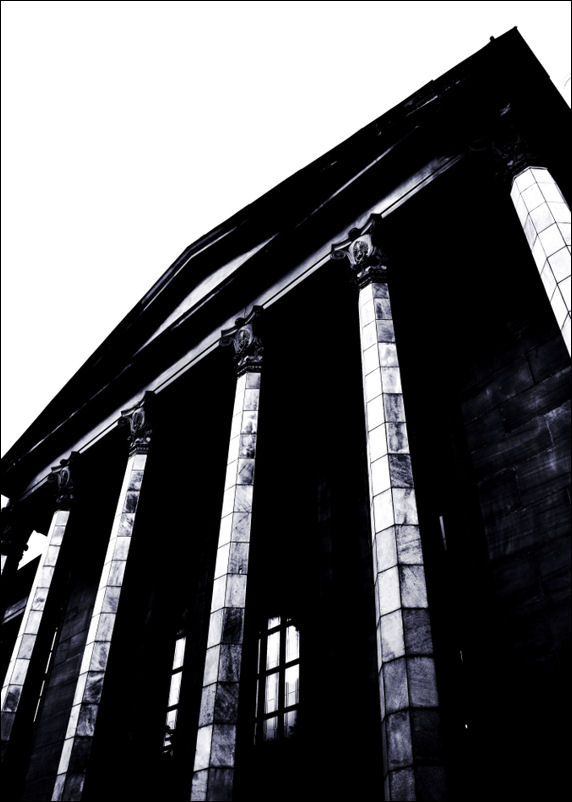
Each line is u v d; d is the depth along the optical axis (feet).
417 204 43.55
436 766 21.63
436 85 44.19
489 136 40.55
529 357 40.81
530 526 34.50
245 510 40.57
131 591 49.29
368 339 39.27
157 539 61.62
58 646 71.61
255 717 42.86
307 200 54.19
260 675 45.09
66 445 73.87
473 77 42.42
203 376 57.31
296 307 51.08
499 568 34.65
